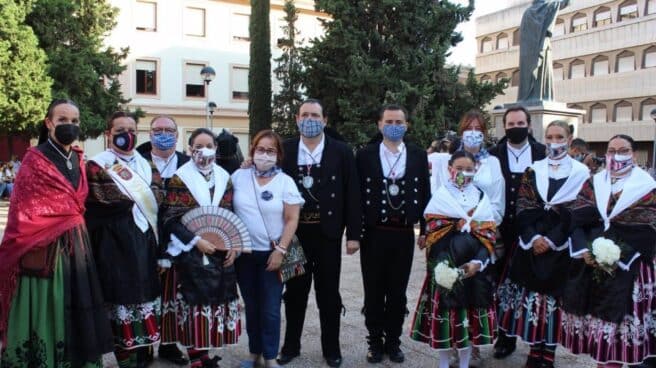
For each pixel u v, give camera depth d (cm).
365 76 1570
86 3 2075
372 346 451
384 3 1591
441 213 411
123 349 383
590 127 4172
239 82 3034
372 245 448
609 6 4078
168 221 398
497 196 445
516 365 447
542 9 1245
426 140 1591
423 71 1634
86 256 352
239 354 470
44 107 1900
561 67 4412
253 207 414
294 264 413
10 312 336
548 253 411
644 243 375
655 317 380
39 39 1998
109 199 379
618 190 386
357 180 447
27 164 339
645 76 3834
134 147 410
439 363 425
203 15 2916
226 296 395
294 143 454
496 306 451
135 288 373
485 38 4862
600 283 377
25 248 331
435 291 402
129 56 2725
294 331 455
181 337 399
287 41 1959
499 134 1361
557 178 422
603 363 379
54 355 339
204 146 402
